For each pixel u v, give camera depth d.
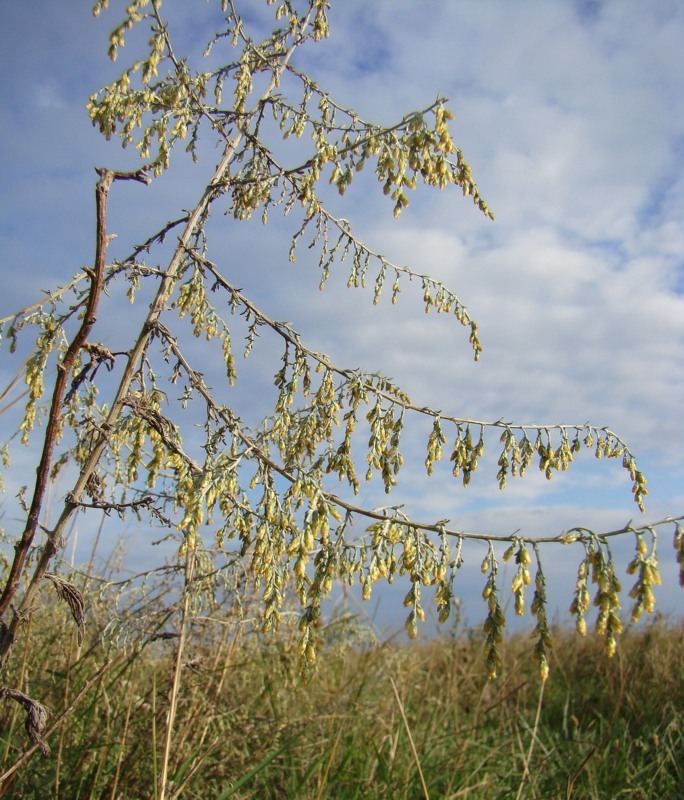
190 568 3.06
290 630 4.70
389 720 5.52
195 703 3.92
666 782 5.07
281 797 4.38
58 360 2.84
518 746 5.72
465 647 7.92
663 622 8.88
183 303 2.79
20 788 3.29
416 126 2.49
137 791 3.56
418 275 3.00
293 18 3.16
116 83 2.78
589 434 2.51
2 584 3.40
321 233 3.05
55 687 3.70
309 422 2.58
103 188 2.16
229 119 2.94
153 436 2.72
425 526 2.10
